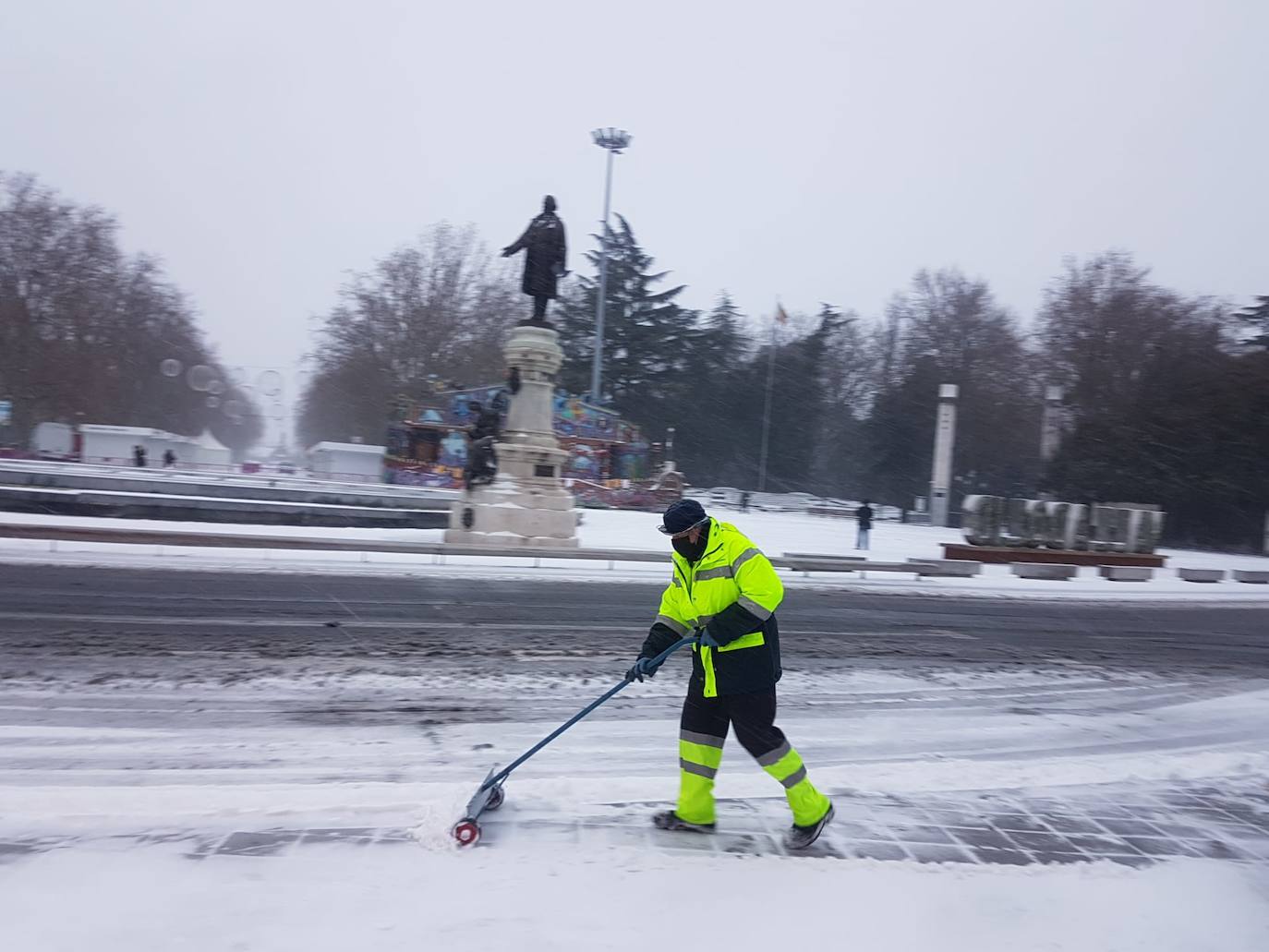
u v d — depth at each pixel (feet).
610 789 17.15
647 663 15.29
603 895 12.64
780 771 14.79
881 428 246.68
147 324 258.98
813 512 187.01
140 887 12.28
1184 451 168.14
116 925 11.24
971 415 233.14
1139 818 17.33
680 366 249.34
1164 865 14.90
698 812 15.29
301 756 18.97
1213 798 18.81
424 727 21.62
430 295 227.20
